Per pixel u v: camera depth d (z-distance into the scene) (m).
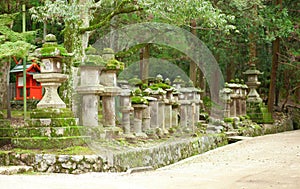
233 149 13.50
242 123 19.80
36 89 18.38
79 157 9.69
